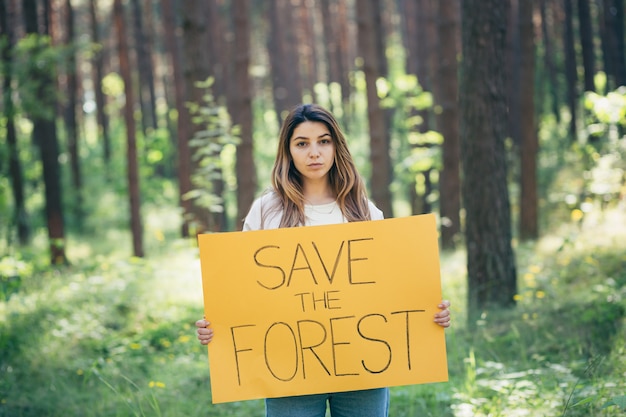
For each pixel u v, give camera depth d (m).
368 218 2.78
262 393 2.63
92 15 21.41
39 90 14.02
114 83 30.98
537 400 3.91
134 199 14.72
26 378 5.31
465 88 6.62
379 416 2.71
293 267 2.66
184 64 11.65
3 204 14.23
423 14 20.11
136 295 8.29
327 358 2.65
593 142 14.27
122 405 4.47
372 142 13.18
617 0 18.95
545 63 23.02
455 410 3.96
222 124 10.18
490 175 6.50
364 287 2.66
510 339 5.30
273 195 2.79
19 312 7.11
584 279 7.34
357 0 13.11
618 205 10.78
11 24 20.17
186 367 5.51
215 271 2.64
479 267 6.52
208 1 21.80
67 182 23.36
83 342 6.40
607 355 4.46
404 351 2.65
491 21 6.49
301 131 2.67
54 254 13.76
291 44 29.56
